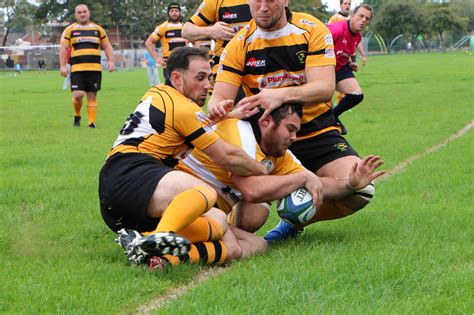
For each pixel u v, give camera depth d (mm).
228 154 12594
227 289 10453
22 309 9938
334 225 15297
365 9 24703
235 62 14234
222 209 13492
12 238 14305
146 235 11836
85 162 24297
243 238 13148
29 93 67875
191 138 12609
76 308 9922
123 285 10836
